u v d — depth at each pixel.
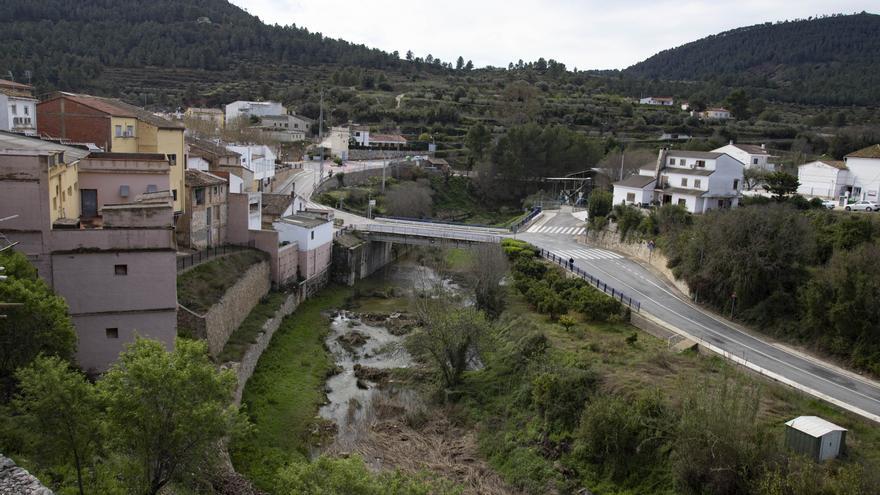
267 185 97.25
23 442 21.11
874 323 40.03
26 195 32.41
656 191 77.56
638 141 130.50
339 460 21.75
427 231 80.62
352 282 73.56
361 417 40.16
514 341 46.56
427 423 40.03
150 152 53.34
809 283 44.53
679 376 37.28
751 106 162.25
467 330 43.41
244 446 34.28
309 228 65.38
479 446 37.59
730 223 51.22
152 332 35.19
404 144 145.88
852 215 53.91
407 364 48.41
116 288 34.31
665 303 52.66
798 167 86.94
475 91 192.75
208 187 56.94
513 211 119.44
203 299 44.25
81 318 33.91
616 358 41.22
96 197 45.22
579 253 71.19
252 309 53.91
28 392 19.91
